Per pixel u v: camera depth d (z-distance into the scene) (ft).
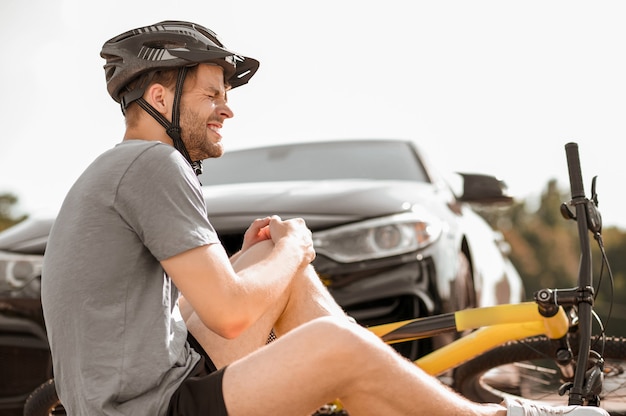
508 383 12.10
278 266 8.05
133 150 7.66
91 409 7.21
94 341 7.35
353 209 14.46
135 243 7.52
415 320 10.54
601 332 10.07
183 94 8.36
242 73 8.97
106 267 7.45
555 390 11.94
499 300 18.30
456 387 12.09
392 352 7.30
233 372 7.29
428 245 14.46
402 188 15.85
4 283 14.58
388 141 19.11
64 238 7.59
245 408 7.19
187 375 7.52
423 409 7.30
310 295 8.79
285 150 19.25
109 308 7.42
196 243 7.39
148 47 8.28
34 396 11.86
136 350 7.35
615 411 11.41
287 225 8.63
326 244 14.08
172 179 7.52
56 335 7.51
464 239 16.24
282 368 7.14
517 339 10.42
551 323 10.00
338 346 7.10
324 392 7.21
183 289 7.45
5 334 14.55
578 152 9.98
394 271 14.08
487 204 17.58
